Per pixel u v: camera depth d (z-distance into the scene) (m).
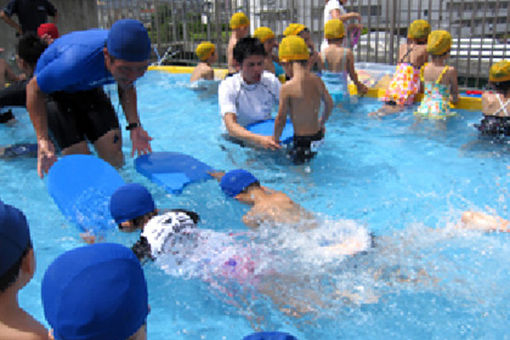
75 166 3.57
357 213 3.18
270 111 4.89
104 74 3.42
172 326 2.19
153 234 2.60
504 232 2.80
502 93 4.44
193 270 2.50
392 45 7.53
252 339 1.39
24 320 1.39
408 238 2.78
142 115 5.96
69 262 1.31
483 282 2.37
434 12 7.62
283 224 2.90
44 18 8.09
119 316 1.28
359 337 2.06
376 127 5.08
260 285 2.39
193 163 4.00
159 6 10.32
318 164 4.14
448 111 5.35
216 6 9.24
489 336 2.02
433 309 2.20
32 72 4.32
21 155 4.64
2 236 1.27
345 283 2.38
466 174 3.75
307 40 6.00
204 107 6.25
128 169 4.08
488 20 7.25
